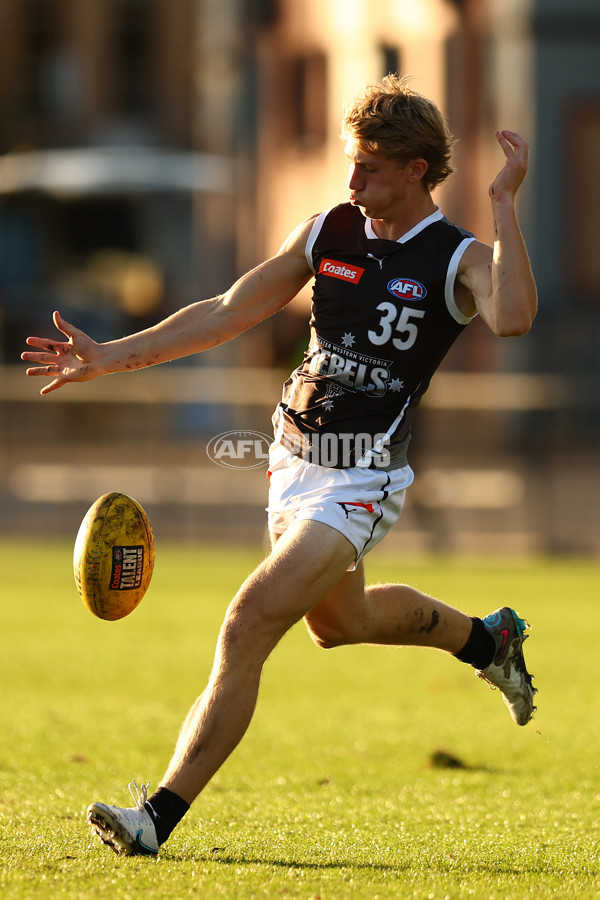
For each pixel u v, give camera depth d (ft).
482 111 264.72
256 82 313.32
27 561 155.22
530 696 57.62
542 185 261.24
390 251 48.29
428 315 48.16
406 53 274.16
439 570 149.79
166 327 51.47
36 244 337.31
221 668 47.06
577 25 258.16
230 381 186.29
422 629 54.85
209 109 342.03
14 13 385.09
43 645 107.76
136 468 201.26
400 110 46.83
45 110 389.19
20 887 42.16
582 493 201.16
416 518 180.14
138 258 344.49
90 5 387.75
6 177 276.41
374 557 162.81
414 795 61.87
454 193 267.18
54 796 59.88
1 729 77.25
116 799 59.47
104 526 50.26
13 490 194.49
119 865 45.60
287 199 308.60
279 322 248.93
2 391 198.39
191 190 264.31
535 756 71.61
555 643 107.76
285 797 61.21
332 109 292.61
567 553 167.63
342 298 48.67
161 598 131.95
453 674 98.89
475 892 43.16
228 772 67.46
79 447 213.25
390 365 48.39
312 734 77.82
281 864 47.21
